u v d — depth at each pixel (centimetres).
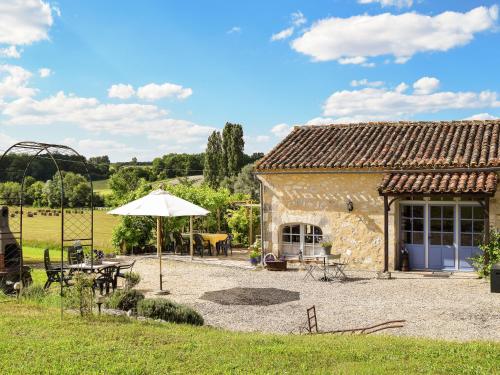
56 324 904
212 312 1220
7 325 889
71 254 1488
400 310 1223
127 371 661
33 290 1205
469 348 802
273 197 1955
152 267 1953
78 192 3756
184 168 7606
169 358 721
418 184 1617
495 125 1894
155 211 1364
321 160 1858
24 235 3098
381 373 658
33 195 4431
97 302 1008
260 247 2114
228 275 1758
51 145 1267
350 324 1103
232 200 2844
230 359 721
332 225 1853
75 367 671
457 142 1825
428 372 668
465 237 1720
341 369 674
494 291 1396
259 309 1251
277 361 715
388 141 1933
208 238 2303
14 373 650
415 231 1784
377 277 1659
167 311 1039
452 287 1480
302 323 1112
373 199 1792
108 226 3691
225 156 5591
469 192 1534
